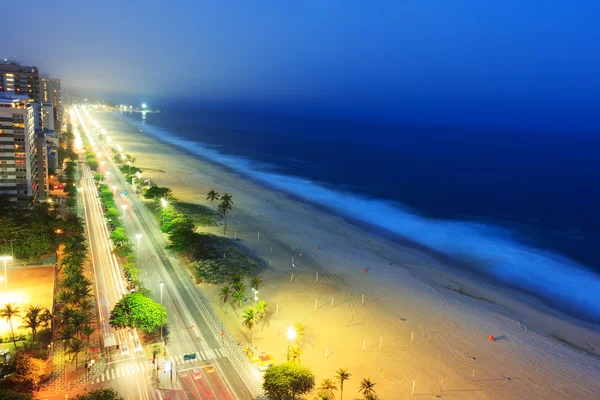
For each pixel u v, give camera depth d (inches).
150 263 5994.1
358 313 5014.8
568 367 4229.8
